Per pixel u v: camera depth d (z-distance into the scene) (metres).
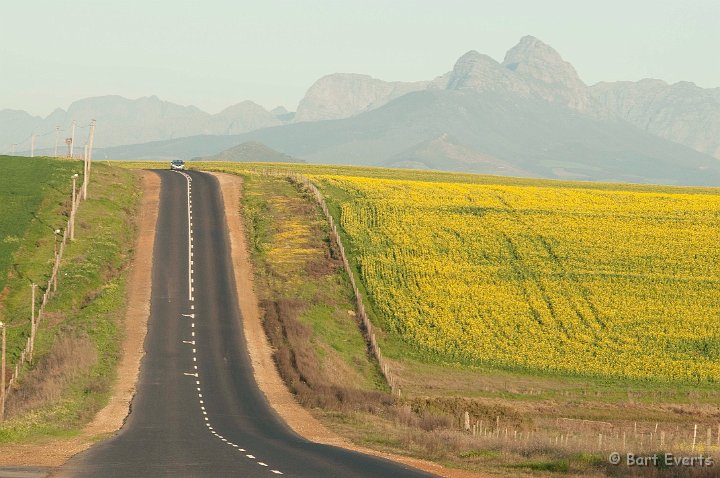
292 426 54.22
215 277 103.00
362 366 83.50
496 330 90.06
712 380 80.69
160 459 37.12
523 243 114.62
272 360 79.19
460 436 48.97
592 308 95.44
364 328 92.69
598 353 85.25
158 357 77.44
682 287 101.31
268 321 90.44
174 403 62.31
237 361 77.88
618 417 70.31
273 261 109.12
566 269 106.00
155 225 121.31
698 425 68.56
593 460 40.56
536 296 98.38
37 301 92.19
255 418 57.31
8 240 108.25
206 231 119.62
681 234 119.75
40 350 79.25
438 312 94.25
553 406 72.94
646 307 95.81
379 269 105.81
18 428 47.97
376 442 47.88
